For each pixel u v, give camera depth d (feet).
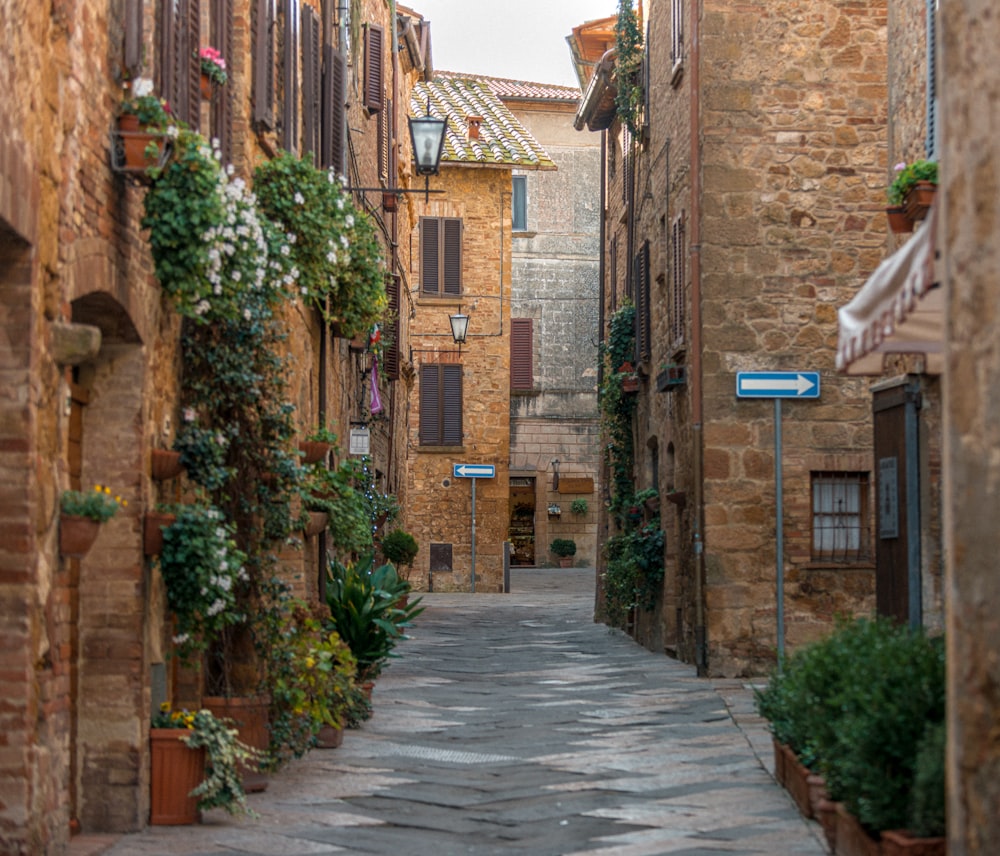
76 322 27.58
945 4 15.10
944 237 15.17
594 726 42.78
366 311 49.44
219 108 35.27
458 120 137.39
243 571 33.09
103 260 25.59
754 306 58.44
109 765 27.86
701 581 57.31
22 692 22.15
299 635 38.14
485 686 53.57
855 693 22.11
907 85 37.63
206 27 34.58
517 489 161.68
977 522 14.56
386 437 94.12
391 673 57.88
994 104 14.52
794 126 59.00
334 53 55.83
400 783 33.47
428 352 133.18
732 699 48.16
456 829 28.35
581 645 73.26
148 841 26.81
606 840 27.07
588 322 156.87
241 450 34.09
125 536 28.14
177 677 32.76
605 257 94.48
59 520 23.84
